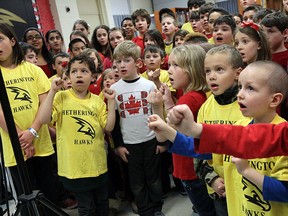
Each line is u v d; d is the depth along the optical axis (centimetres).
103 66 269
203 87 133
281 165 72
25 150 155
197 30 321
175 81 135
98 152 165
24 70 163
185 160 138
